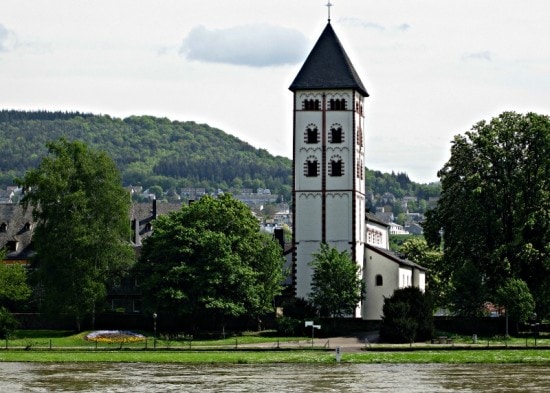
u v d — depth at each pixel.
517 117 157.12
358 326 162.75
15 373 110.44
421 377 105.25
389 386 98.69
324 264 161.25
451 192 158.00
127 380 104.31
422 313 147.00
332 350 133.62
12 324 147.50
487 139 155.00
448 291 167.62
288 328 155.12
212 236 152.88
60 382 103.00
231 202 162.75
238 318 161.12
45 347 138.75
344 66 171.12
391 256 173.00
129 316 159.75
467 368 113.31
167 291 150.25
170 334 152.62
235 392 95.50
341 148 169.88
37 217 158.12
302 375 107.62
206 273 151.50
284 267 177.75
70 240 154.62
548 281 151.88
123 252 157.75
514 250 150.50
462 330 156.12
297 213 169.75
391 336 144.50
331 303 160.62
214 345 141.88
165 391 96.44
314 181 169.75
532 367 114.12
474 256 156.38
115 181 160.75
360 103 174.25
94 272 155.00
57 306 154.00
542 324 159.25
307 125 170.50
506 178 155.00
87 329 158.88
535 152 154.00
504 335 152.75
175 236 154.00
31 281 158.38
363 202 175.38
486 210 153.88
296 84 170.25
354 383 100.88
